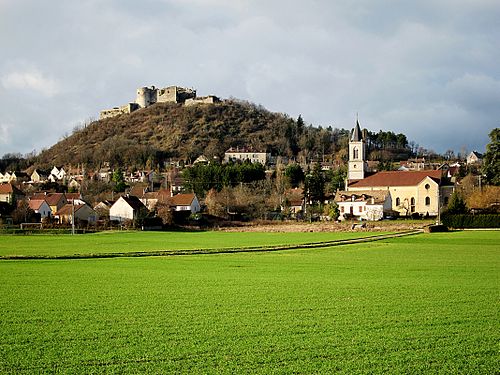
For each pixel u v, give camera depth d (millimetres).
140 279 46594
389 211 156000
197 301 36250
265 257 64875
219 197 168375
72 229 114750
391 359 23812
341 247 77312
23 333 28234
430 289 40594
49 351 25109
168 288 41594
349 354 24500
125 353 24750
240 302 35844
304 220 150125
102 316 31938
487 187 135125
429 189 161125
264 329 28703
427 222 127375
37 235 109438
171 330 28594
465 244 79000
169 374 22109
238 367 22859
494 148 145625
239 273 50375
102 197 192375
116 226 130125
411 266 54938
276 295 38312
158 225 131875
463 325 29344
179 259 63094
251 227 134625
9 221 133250
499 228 109875
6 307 34688
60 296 38406
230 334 27766
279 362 23484
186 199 165875
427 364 23156
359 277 47281
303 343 26141
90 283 44406
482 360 23625
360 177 177250
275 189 194000
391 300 36281
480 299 36500
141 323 30156
